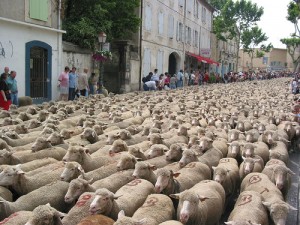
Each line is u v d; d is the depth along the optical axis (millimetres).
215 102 21859
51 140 10898
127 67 33812
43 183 8070
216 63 61781
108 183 8016
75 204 6820
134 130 13227
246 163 9398
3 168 8156
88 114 16500
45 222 5867
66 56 25953
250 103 22969
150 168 8508
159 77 36531
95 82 26578
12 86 18844
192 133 13094
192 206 6715
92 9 28828
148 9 38438
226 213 8695
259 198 7352
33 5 22344
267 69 116750
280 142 12477
